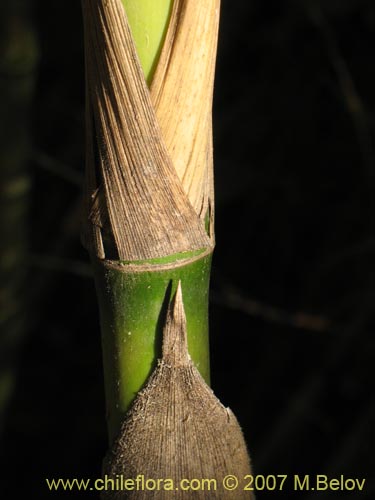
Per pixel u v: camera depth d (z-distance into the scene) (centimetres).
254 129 64
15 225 52
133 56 21
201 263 23
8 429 69
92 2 21
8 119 48
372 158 57
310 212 64
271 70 63
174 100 22
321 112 63
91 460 68
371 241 56
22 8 47
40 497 68
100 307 24
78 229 62
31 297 61
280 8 63
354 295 59
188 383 23
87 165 23
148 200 22
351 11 60
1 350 55
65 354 71
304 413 60
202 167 22
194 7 22
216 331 68
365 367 61
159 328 23
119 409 23
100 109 22
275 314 61
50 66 68
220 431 23
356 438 56
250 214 66
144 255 22
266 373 64
